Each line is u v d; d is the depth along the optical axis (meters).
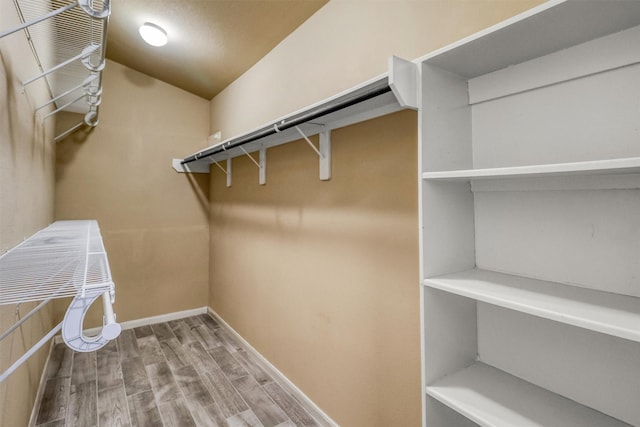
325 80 1.74
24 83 1.25
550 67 0.90
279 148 2.21
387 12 1.39
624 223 0.79
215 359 2.52
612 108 0.80
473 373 1.00
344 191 1.64
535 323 0.95
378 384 1.47
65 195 2.81
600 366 0.83
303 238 1.96
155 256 3.26
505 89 0.99
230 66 2.64
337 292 1.70
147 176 3.21
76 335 0.58
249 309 2.64
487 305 1.06
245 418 1.85
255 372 2.34
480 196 1.08
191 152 3.43
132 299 3.15
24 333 1.48
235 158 2.89
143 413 1.88
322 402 1.82
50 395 2.03
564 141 0.88
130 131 3.12
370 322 1.50
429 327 0.94
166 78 3.19
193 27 2.18
